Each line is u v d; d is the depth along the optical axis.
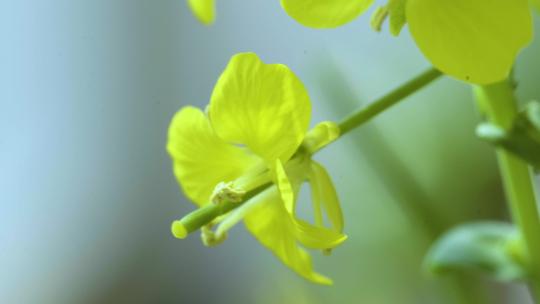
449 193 0.17
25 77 0.23
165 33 0.23
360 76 0.18
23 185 0.23
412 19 0.12
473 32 0.12
